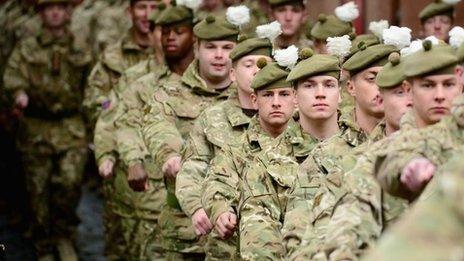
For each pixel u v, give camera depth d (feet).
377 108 40.55
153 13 62.03
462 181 19.34
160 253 60.44
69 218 75.31
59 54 76.07
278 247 37.96
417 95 31.09
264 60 44.32
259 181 39.27
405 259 18.90
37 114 76.18
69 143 75.92
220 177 42.75
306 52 41.60
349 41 44.96
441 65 30.68
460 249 18.97
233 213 42.24
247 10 52.85
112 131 62.34
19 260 74.38
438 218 19.21
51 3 75.82
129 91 59.26
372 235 29.43
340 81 44.73
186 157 47.47
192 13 57.31
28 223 81.56
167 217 52.47
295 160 40.96
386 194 29.99
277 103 43.62
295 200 36.42
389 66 35.55
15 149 83.46
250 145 43.57
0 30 90.63
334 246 29.07
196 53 54.03
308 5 82.33
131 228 62.28
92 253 75.82
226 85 53.78
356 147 35.14
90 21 88.89
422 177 27.86
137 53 68.39
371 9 78.64
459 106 29.22
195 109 53.36
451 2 61.72
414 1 77.25
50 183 75.72
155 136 52.60
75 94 76.48
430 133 29.19
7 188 84.28
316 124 41.32
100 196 89.35
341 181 33.35
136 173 58.70
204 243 50.49
